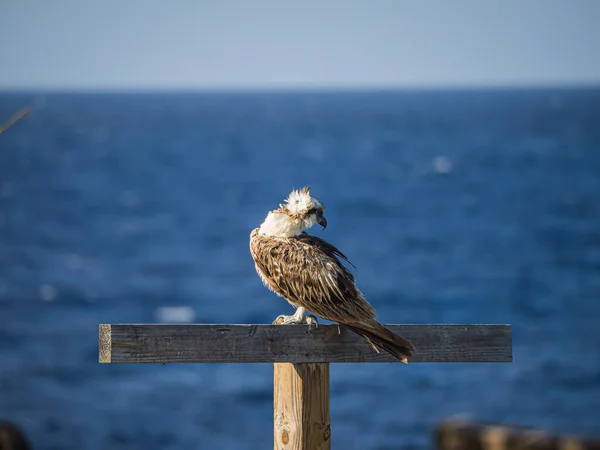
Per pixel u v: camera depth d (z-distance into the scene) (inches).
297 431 265.0
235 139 6747.1
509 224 2507.4
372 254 2070.6
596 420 924.0
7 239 2407.7
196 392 999.6
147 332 251.6
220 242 2377.0
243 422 919.0
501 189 3348.9
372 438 845.8
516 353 1155.9
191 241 2396.7
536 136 6112.2
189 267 1994.3
